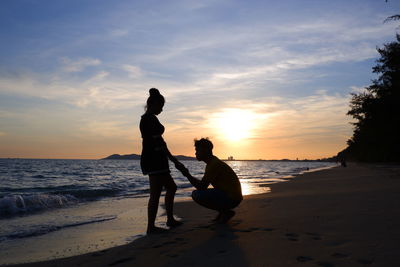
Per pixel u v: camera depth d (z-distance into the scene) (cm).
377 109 3578
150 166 358
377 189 725
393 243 242
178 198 823
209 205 370
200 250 254
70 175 2511
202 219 447
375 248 231
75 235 376
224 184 372
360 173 1972
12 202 611
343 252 225
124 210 605
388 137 3809
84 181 1784
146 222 459
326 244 249
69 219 500
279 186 1126
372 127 3944
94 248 305
